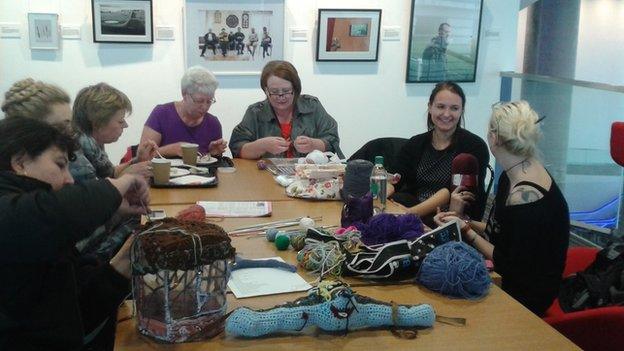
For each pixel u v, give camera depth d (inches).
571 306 84.8
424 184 122.6
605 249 86.1
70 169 91.0
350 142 194.7
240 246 78.7
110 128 110.7
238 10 175.0
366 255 70.3
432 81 195.8
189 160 120.1
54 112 87.4
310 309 56.7
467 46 196.2
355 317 56.9
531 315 62.4
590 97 167.8
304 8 180.4
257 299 63.4
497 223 86.0
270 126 137.4
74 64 169.9
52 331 55.2
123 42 170.4
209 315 56.6
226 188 108.2
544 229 80.7
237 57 178.5
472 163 113.6
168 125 135.8
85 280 64.0
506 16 199.0
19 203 49.5
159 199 99.6
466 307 63.8
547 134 184.5
